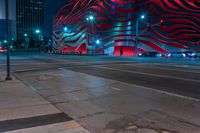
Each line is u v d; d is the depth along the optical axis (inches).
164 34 1924.2
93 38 2667.3
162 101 303.3
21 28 5836.6
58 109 263.1
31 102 290.2
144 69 749.3
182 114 245.6
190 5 1748.3
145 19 2054.6
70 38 3289.9
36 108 263.1
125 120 226.7
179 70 718.5
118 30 2314.2
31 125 208.2
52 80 498.9
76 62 1104.2
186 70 718.5
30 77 549.6
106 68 786.8
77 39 3080.7
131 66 865.5
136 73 634.8
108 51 2442.2
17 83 434.3
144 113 249.3
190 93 357.4
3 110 252.7
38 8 6195.9
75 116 239.0
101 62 1098.1
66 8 3442.4
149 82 471.8
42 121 219.5
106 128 205.6
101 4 2539.4
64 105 283.9
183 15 1791.3
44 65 927.7
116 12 2335.1
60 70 725.3
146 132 195.5
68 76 568.4
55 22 3949.3
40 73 637.3
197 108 269.0
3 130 194.9
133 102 298.0
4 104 278.5
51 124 211.9
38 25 6146.7
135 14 2132.1
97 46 2598.4
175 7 1841.8
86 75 588.7
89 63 1031.0
